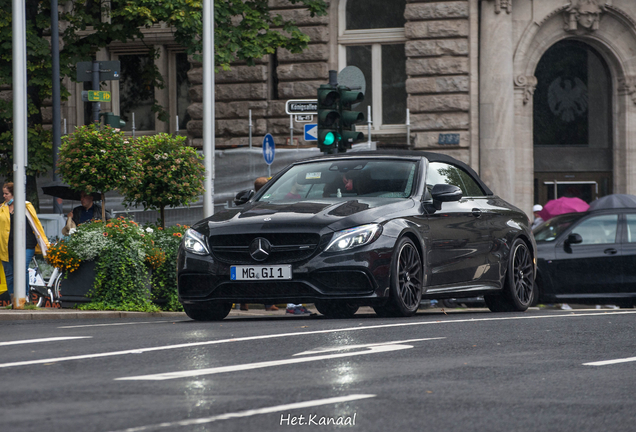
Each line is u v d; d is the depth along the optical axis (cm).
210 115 1919
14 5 1434
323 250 1052
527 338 880
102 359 732
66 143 1591
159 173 1658
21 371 673
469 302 2042
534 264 1411
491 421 504
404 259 1112
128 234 1490
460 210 1248
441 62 2866
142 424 482
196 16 2492
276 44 2770
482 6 2877
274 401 550
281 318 1209
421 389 598
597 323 1028
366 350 782
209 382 619
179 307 1566
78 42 2641
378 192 1181
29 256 1662
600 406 551
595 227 1970
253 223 1075
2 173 2675
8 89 2925
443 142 2873
